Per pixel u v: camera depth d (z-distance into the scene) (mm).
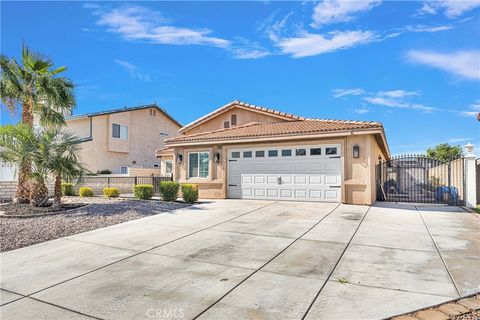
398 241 6953
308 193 13461
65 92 12391
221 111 19531
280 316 3668
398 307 3840
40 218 9500
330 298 4117
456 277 4789
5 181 14945
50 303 4090
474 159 12508
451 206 12453
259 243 6891
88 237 7645
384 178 17141
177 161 16594
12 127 10727
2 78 11531
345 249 6367
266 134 13828
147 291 4406
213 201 14141
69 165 10891
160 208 11711
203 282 4707
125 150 28281
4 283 4789
